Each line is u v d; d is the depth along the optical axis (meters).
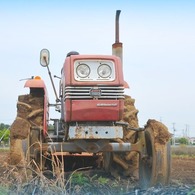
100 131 6.55
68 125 6.76
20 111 7.40
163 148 6.53
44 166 8.23
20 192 4.85
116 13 8.10
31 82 7.58
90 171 8.62
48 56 7.94
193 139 49.91
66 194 4.80
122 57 8.01
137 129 7.09
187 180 8.20
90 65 6.60
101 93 6.55
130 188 6.41
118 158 8.13
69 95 6.54
